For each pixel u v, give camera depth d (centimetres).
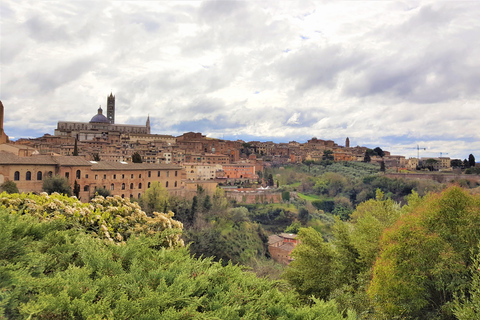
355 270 2312
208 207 9675
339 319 749
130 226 1339
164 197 8650
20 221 870
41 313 542
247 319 647
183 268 776
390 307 1697
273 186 15188
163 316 577
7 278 575
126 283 681
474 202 1867
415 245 1786
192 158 16225
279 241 8794
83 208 1288
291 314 736
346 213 11888
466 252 1756
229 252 6912
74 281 630
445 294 1812
